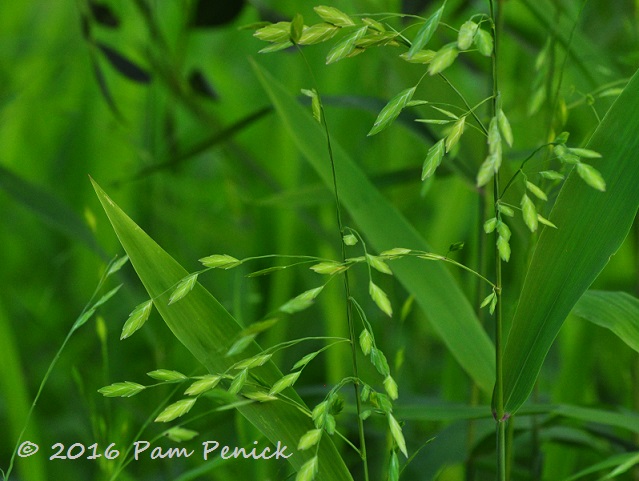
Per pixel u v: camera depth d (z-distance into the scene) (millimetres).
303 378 1779
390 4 1389
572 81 1337
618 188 1025
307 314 1881
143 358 1720
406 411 1121
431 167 954
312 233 1872
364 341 990
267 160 2012
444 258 990
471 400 1185
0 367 1222
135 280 1433
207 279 1906
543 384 1644
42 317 1879
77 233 1252
